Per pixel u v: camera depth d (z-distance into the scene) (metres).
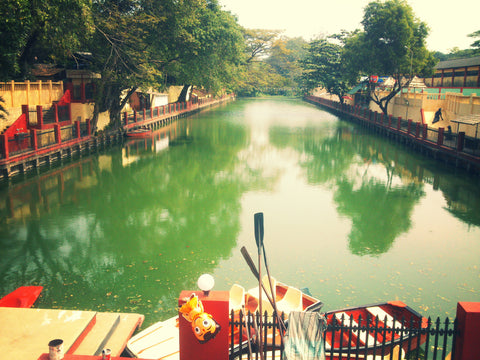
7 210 18.91
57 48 27.34
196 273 12.92
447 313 10.60
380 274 12.89
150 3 33.97
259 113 73.38
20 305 10.62
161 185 24.20
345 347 8.02
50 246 15.04
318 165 30.70
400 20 43.53
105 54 33.44
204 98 85.75
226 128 51.53
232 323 6.36
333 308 10.82
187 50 40.06
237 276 12.71
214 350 6.11
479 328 5.89
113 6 31.39
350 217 18.67
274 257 14.16
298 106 93.44
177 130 48.66
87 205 20.05
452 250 14.91
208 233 16.56
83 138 32.22
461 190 23.61
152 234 16.38
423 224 17.80
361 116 58.91
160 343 8.26
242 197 21.95
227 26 45.44
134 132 41.31
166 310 10.72
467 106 33.59
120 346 8.38
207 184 24.61
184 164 30.16
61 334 8.00
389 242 15.63
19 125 25.20
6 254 14.28
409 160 32.69
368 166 30.41
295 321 5.88
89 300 11.23
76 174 26.02
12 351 7.43
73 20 24.08
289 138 44.09
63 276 12.70
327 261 13.86
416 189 23.80
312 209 19.84
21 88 28.28
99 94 34.44
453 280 12.52
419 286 12.11
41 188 22.47
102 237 15.99
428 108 40.81
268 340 8.05
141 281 12.38
